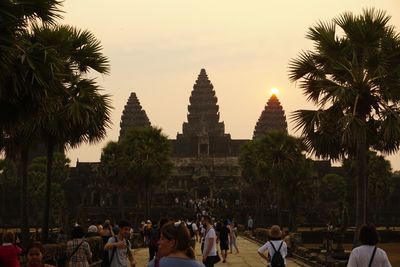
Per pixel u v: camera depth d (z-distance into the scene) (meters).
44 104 21.61
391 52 29.23
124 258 18.25
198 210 138.38
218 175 196.25
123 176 94.81
